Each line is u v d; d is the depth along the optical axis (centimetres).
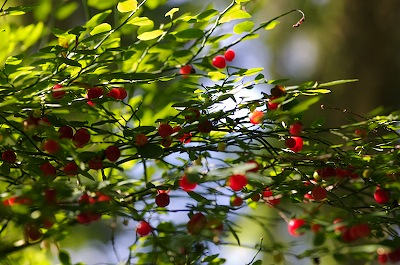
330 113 182
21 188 105
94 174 120
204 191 115
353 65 189
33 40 119
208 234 109
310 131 112
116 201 108
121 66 119
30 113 110
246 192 113
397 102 186
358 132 112
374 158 111
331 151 111
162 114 120
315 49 202
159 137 113
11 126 110
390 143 112
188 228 109
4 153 109
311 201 113
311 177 113
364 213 110
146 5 122
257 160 114
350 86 187
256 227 179
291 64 211
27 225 107
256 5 123
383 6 189
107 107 120
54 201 104
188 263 110
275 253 113
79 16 152
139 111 121
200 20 113
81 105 111
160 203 110
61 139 107
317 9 204
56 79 111
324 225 107
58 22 149
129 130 110
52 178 107
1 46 116
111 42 112
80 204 104
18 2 136
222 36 115
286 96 110
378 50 188
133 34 120
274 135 111
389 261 110
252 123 110
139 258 116
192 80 118
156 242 111
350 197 116
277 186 111
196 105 111
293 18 208
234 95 111
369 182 111
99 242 204
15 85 114
